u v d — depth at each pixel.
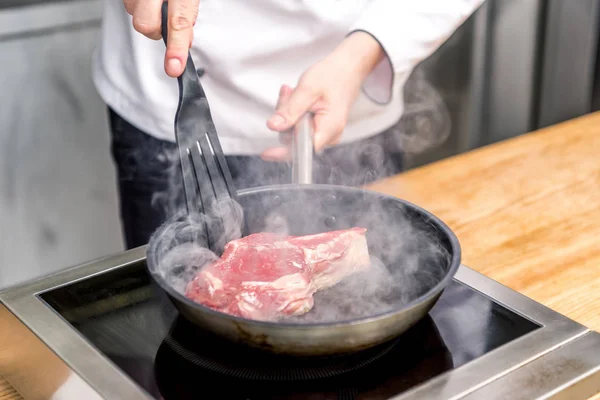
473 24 1.84
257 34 1.27
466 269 0.88
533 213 1.13
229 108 1.33
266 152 1.09
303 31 1.28
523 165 1.30
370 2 1.29
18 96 1.67
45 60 1.68
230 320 0.66
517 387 0.67
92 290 0.83
